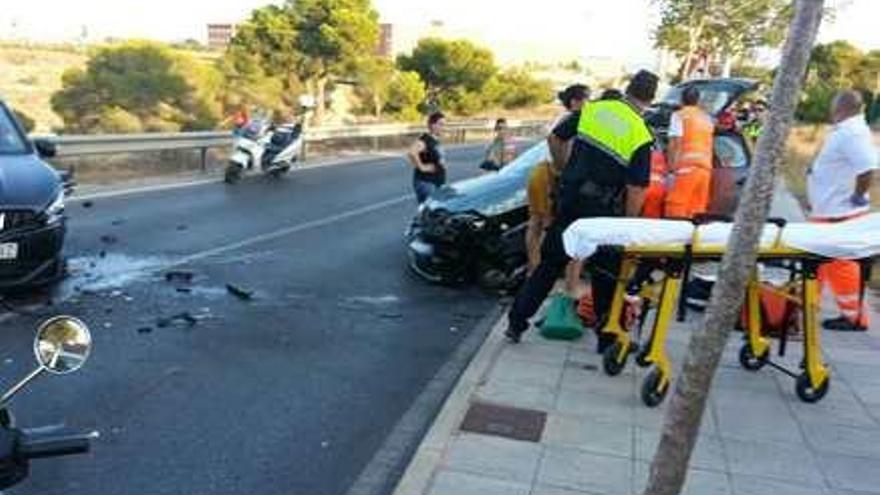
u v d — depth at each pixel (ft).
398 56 185.47
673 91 49.67
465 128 135.33
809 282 21.26
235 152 59.93
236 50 125.29
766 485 16.94
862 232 20.63
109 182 55.98
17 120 32.37
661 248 20.52
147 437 18.45
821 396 21.35
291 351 24.61
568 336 25.44
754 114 59.36
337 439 19.03
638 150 23.17
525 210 32.65
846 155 26.68
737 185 34.71
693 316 27.43
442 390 22.33
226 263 34.76
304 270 34.45
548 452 17.85
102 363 22.49
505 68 229.66
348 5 132.05
